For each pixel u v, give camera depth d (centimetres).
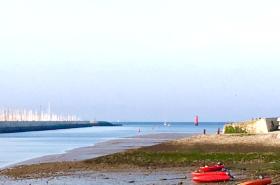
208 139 7331
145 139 13050
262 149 6531
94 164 5962
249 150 6488
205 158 6066
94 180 4762
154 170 5453
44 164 6144
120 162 6034
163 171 5359
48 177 5031
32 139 15988
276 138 7088
